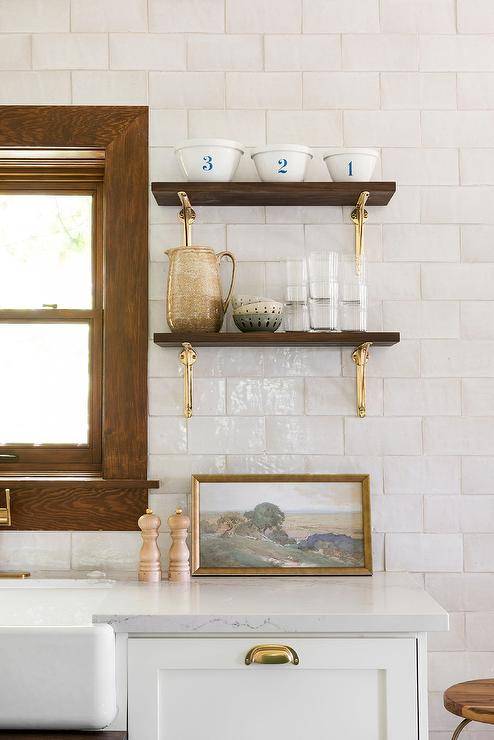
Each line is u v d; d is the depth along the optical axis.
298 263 2.40
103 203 2.67
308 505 2.45
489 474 2.52
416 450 2.52
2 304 2.69
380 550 2.49
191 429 2.51
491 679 2.26
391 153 2.56
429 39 2.57
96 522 2.48
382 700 1.94
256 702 1.95
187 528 2.44
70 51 2.55
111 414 2.50
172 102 2.55
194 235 2.54
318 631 1.92
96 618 1.91
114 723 1.94
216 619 1.91
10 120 2.54
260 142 2.55
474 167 2.56
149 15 2.56
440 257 2.55
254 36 2.56
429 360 2.53
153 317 2.53
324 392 2.52
